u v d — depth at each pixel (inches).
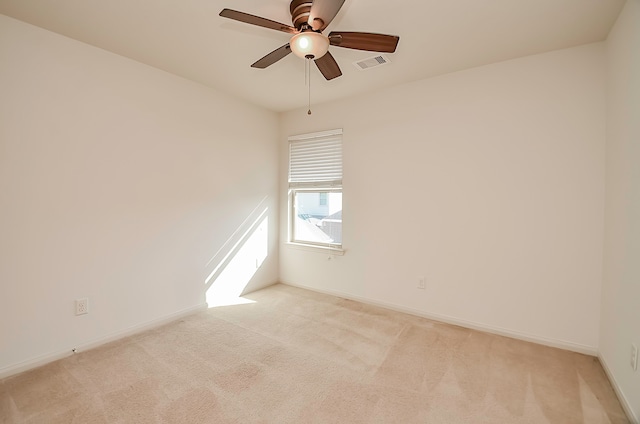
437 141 117.0
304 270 159.2
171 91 116.3
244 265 148.9
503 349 96.2
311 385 77.7
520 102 101.3
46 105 86.5
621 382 71.6
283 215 167.0
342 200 142.9
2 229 80.1
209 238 132.0
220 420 65.2
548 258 98.4
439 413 67.6
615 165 80.1
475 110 109.0
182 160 120.8
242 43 93.4
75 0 72.7
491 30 84.7
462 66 107.6
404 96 123.9
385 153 129.5
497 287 107.0
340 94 136.6
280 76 117.6
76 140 92.6
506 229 104.8
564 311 96.4
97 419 65.0
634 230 67.0
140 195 108.2
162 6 75.3
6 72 79.9
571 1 71.9
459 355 92.5
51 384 77.3
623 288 72.4
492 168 106.7
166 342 100.4
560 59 95.3
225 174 138.1
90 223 96.0
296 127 159.8
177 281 120.3
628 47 71.6
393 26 83.0
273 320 118.6
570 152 94.4
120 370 83.8
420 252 122.3
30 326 85.0
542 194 98.7
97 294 98.0
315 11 62.5
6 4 74.3
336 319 119.6
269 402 71.2
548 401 71.6
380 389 76.1
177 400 71.4
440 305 118.6
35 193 85.2
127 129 104.1
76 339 93.6
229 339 102.7
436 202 117.9
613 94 82.3
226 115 137.6
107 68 98.7
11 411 67.2
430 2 72.7
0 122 79.1
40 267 86.5
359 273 139.5
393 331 109.0
